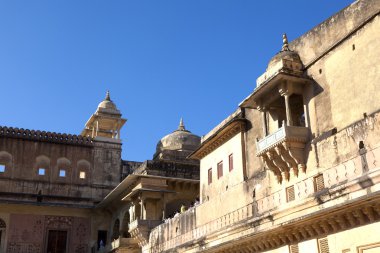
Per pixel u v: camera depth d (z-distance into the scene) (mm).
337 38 20500
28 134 45938
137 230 35344
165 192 36656
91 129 51812
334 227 18109
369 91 18391
